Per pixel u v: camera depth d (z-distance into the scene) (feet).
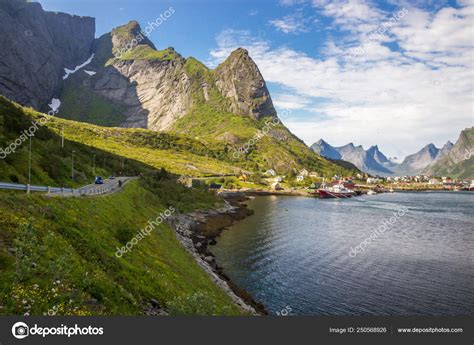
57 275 73.56
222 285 189.78
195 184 602.44
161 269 142.51
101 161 503.61
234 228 383.65
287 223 424.05
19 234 79.46
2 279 65.41
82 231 119.44
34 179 242.58
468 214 536.83
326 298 183.52
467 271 229.86
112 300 84.58
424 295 187.83
